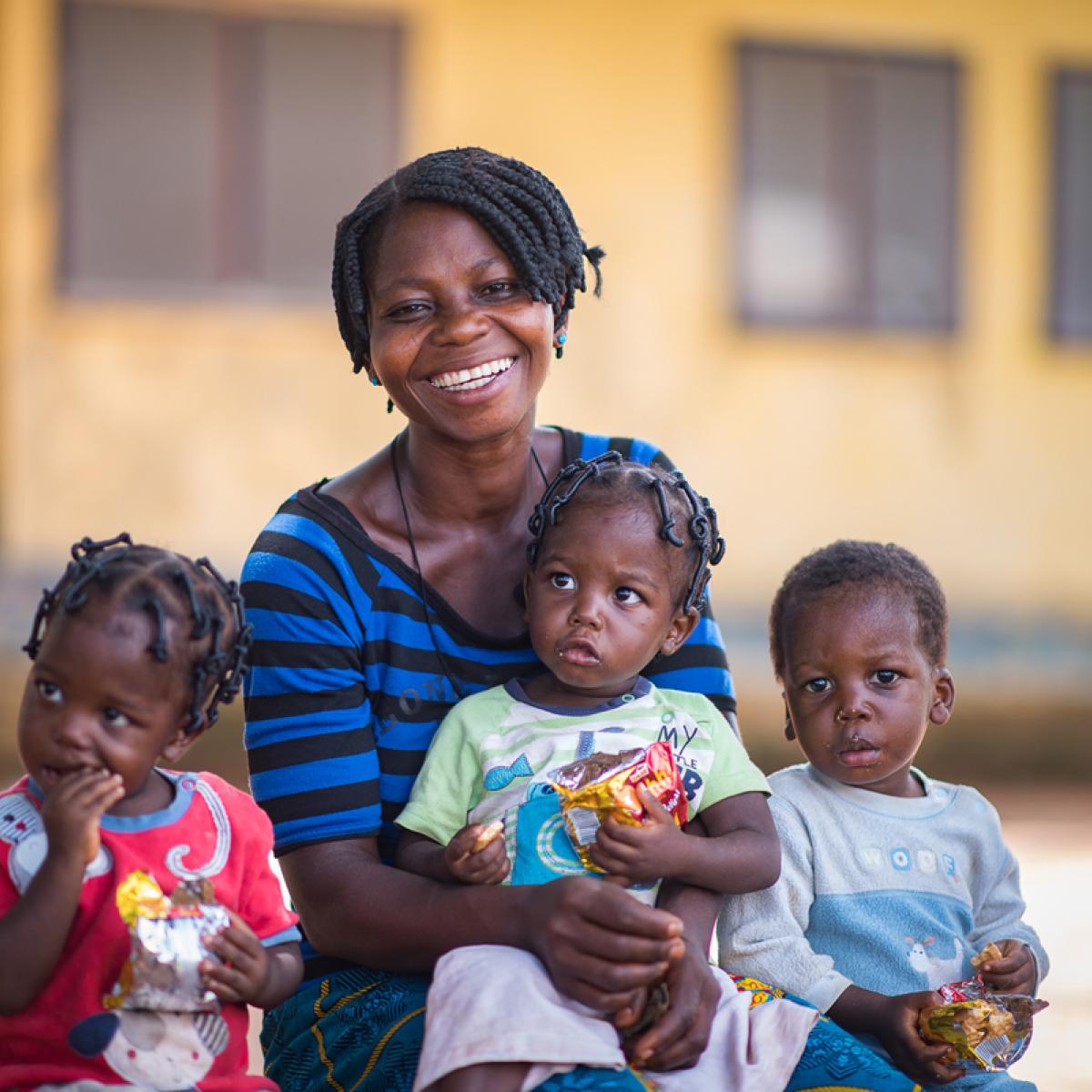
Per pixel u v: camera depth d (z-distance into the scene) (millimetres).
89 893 2479
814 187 12109
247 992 2500
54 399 11172
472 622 3127
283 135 11352
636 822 2787
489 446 3068
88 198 11141
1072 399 12500
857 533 12242
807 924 3164
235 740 9617
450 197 3014
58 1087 2418
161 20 11133
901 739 3191
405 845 2949
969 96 12242
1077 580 12508
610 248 11820
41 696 2469
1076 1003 4926
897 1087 2645
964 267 12336
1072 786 9844
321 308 11500
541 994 2582
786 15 11961
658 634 3012
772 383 12109
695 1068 2645
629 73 11773
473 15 11500
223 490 11430
